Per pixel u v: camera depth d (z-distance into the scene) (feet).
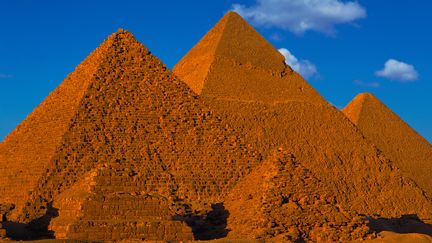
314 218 525.34
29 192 631.15
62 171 648.38
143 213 485.56
